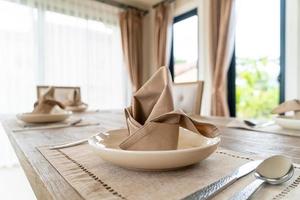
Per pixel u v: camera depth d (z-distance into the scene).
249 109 2.65
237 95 2.78
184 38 3.48
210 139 0.50
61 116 1.07
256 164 0.42
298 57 2.11
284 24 2.23
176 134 0.43
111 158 0.39
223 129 0.88
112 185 0.34
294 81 2.14
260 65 2.51
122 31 3.64
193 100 1.63
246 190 0.31
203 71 3.10
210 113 2.79
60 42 3.04
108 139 0.55
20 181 1.90
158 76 0.54
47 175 0.40
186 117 0.43
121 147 0.42
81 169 0.42
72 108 1.80
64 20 3.08
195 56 3.31
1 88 2.60
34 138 0.73
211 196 0.30
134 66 3.74
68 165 0.45
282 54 2.25
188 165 0.41
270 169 0.37
